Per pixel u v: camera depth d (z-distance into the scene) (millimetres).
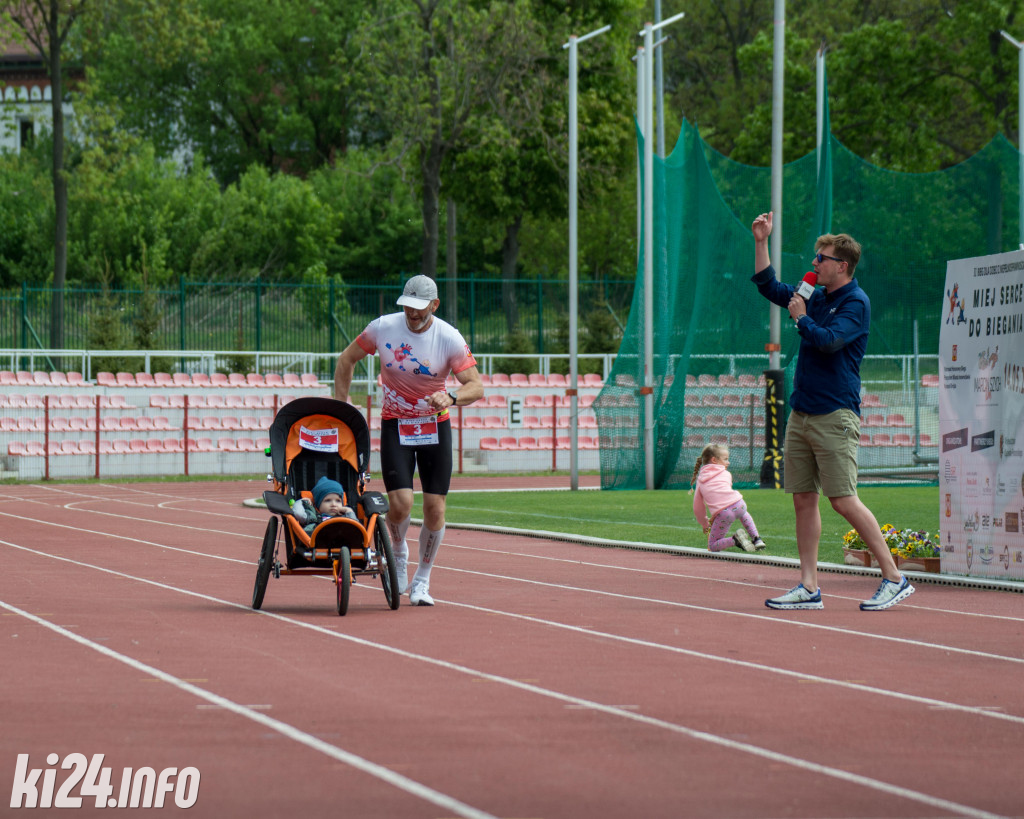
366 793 9594
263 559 19625
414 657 15414
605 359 75375
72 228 115375
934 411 56469
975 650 16188
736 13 148500
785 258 52344
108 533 34562
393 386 19453
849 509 19625
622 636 17125
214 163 148500
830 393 19406
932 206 54969
